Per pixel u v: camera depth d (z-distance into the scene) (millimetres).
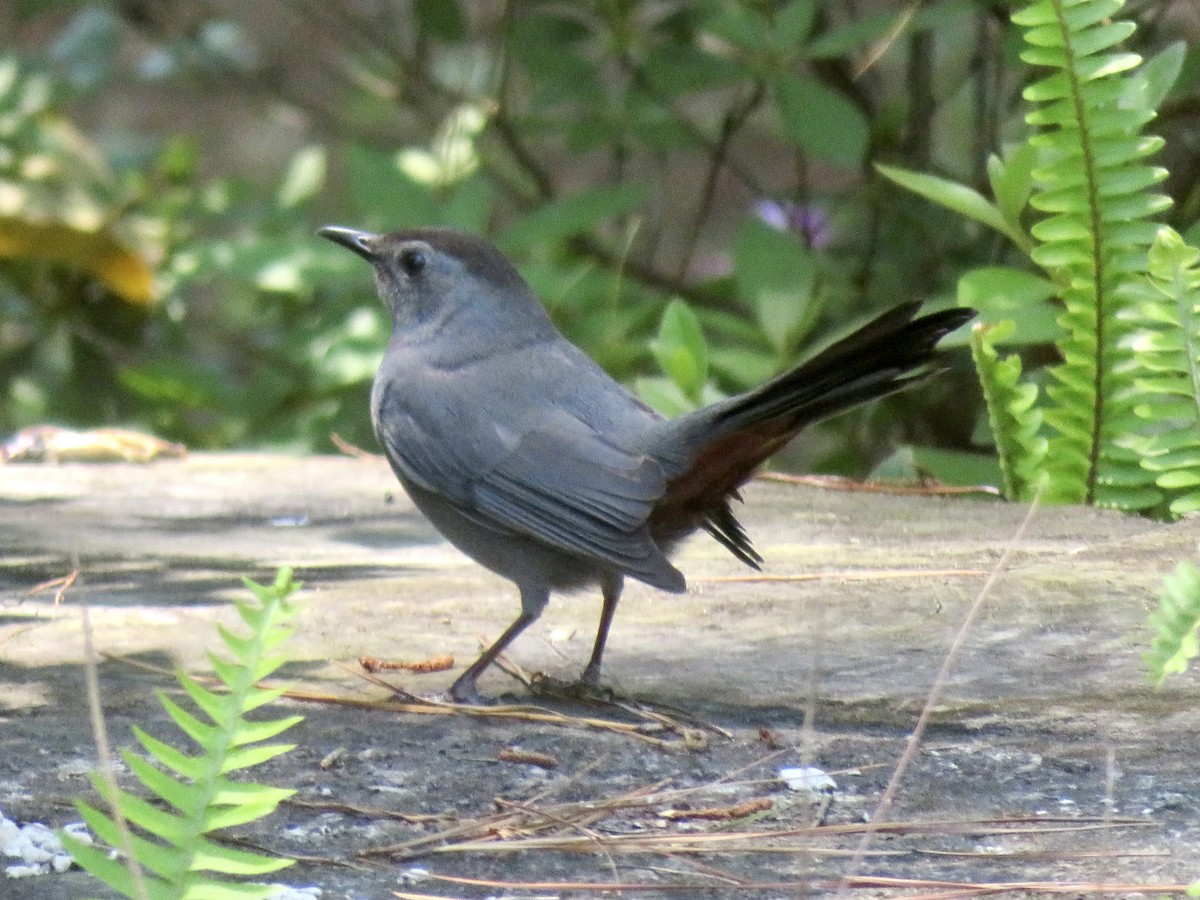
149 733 5988
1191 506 8453
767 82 13398
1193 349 7824
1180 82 12320
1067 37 8016
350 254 12828
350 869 4871
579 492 7344
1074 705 6281
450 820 5281
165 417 14812
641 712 6469
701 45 15086
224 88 19109
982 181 13906
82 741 5895
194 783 4125
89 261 14539
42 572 8602
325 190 21625
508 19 14570
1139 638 7055
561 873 4844
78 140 15016
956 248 14125
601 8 14250
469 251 8484
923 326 6570
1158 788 5402
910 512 9680
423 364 8273
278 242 12969
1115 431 8852
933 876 4758
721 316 12414
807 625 7551
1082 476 9109
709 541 9180
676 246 23516
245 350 16156
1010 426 9133
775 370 11711
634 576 6973
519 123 14922
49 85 15258
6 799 5324
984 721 6145
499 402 7820
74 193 14664
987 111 15758
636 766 5844
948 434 13672
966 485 10406
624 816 5332
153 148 15836
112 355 15570
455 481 7781
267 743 6016
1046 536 8641
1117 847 4926
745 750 5984
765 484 10695
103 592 8164
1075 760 5695
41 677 6711
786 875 4812
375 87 17281
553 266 13422
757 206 16578
